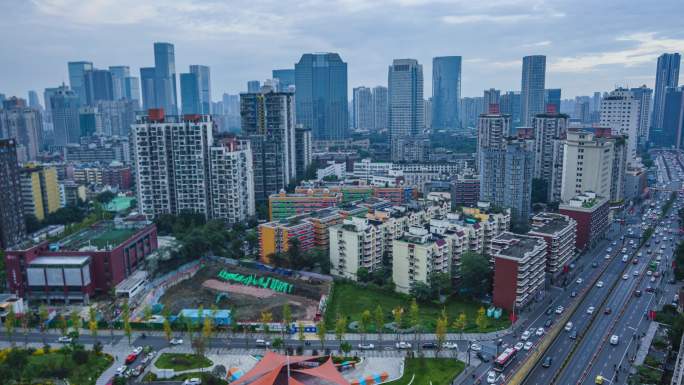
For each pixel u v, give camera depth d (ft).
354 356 623.36
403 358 622.54
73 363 597.52
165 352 647.56
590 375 572.10
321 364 529.86
